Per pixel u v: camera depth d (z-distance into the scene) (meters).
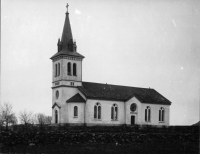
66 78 79.81
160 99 92.25
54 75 83.19
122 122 83.69
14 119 98.38
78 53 83.06
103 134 52.38
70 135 49.06
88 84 84.94
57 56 81.25
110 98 81.69
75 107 77.88
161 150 44.66
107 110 81.38
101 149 43.34
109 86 88.44
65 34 83.06
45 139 46.59
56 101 81.25
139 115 85.44
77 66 82.19
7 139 43.94
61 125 76.81
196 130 71.19
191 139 59.47
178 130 72.94
